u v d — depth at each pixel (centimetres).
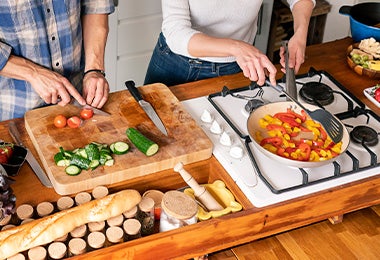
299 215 167
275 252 164
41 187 164
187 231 152
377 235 171
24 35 185
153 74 239
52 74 184
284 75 213
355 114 199
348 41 247
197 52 200
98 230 149
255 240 167
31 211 154
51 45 194
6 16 179
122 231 149
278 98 204
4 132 183
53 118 182
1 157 166
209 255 162
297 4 230
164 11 209
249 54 191
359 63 225
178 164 162
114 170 164
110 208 150
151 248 149
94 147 166
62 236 146
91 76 197
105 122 182
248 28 228
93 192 160
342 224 174
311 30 352
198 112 195
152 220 159
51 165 164
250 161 175
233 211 161
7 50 182
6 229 148
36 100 198
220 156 176
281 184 167
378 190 175
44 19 187
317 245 167
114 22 298
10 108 198
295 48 213
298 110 189
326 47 242
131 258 148
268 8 330
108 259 145
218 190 170
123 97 194
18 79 189
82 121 181
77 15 196
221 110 196
